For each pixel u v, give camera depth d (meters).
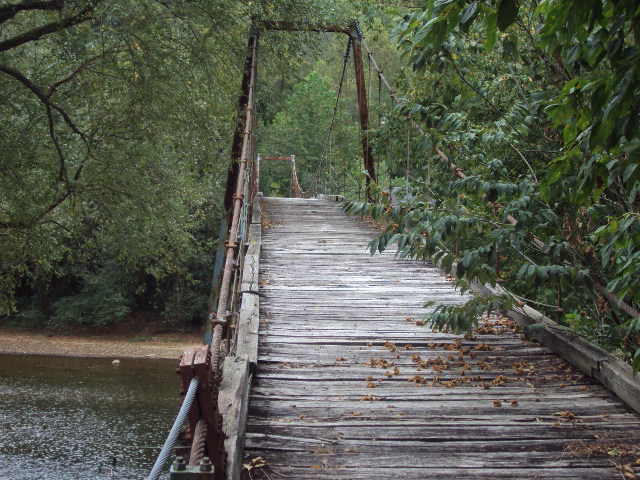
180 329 29.97
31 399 17.17
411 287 7.14
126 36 10.83
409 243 4.81
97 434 14.12
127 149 12.21
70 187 11.88
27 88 11.37
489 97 6.39
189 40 11.39
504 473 3.27
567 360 4.93
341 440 3.58
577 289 5.17
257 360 4.72
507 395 4.29
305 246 9.25
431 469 3.30
